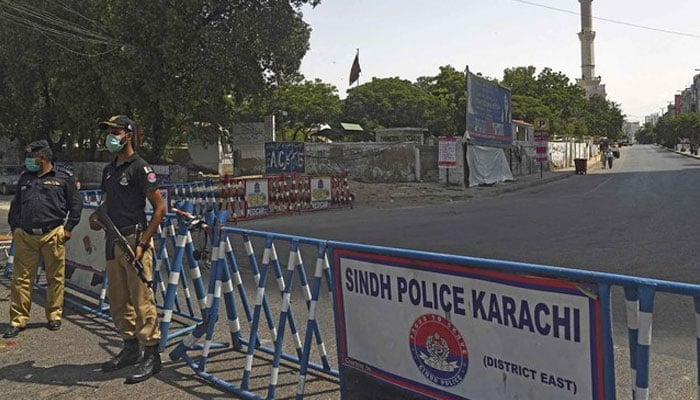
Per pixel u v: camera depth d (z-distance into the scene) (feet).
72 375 14.69
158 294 21.48
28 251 18.33
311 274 26.08
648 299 7.04
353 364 10.98
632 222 41.11
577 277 7.47
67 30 85.71
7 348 16.87
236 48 84.74
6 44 90.89
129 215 14.73
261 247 34.73
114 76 82.07
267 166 81.76
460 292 8.93
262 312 19.69
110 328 18.76
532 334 8.06
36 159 18.53
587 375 7.52
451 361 9.18
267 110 156.35
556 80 249.55
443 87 211.61
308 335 11.76
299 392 11.79
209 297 14.60
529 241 34.30
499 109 99.60
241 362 15.26
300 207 57.36
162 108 84.94
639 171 123.13
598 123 312.91
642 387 7.16
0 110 113.09
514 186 86.58
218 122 102.22
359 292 10.71
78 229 22.22
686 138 294.87
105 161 121.39
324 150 97.66
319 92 196.03
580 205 55.72
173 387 13.76
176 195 46.83
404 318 9.88
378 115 204.33
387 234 39.88
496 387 8.58
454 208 58.59
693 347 15.33
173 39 80.43
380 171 95.61
